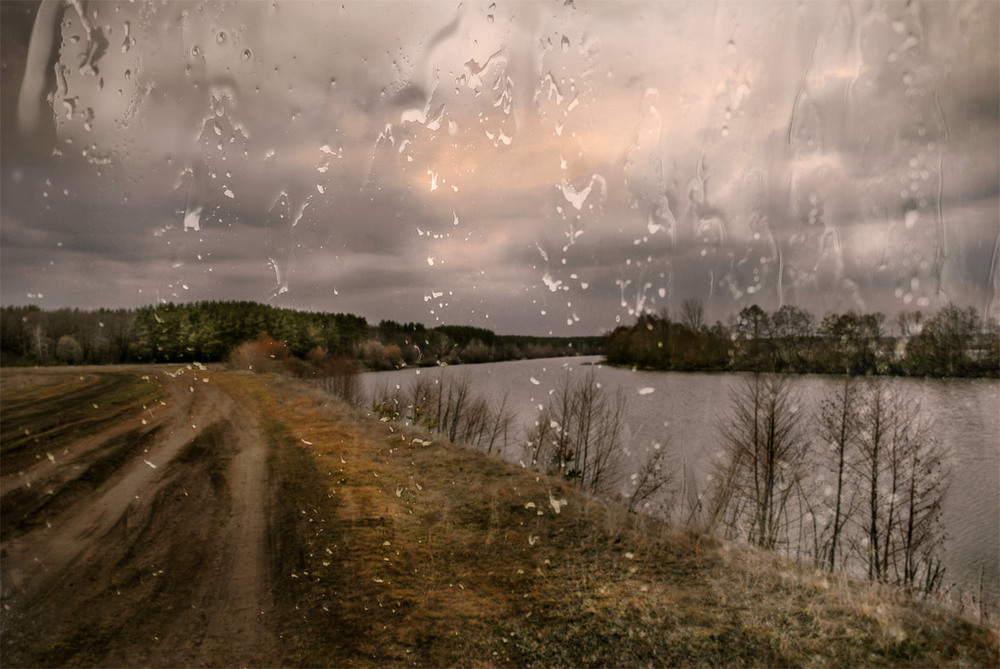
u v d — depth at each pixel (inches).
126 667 138.2
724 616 161.6
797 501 465.7
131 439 458.6
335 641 151.5
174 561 206.7
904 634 149.2
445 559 204.1
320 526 240.5
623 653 145.8
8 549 220.1
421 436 424.8
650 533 227.5
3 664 138.8
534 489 282.8
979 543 382.6
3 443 440.8
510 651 147.3
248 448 420.8
